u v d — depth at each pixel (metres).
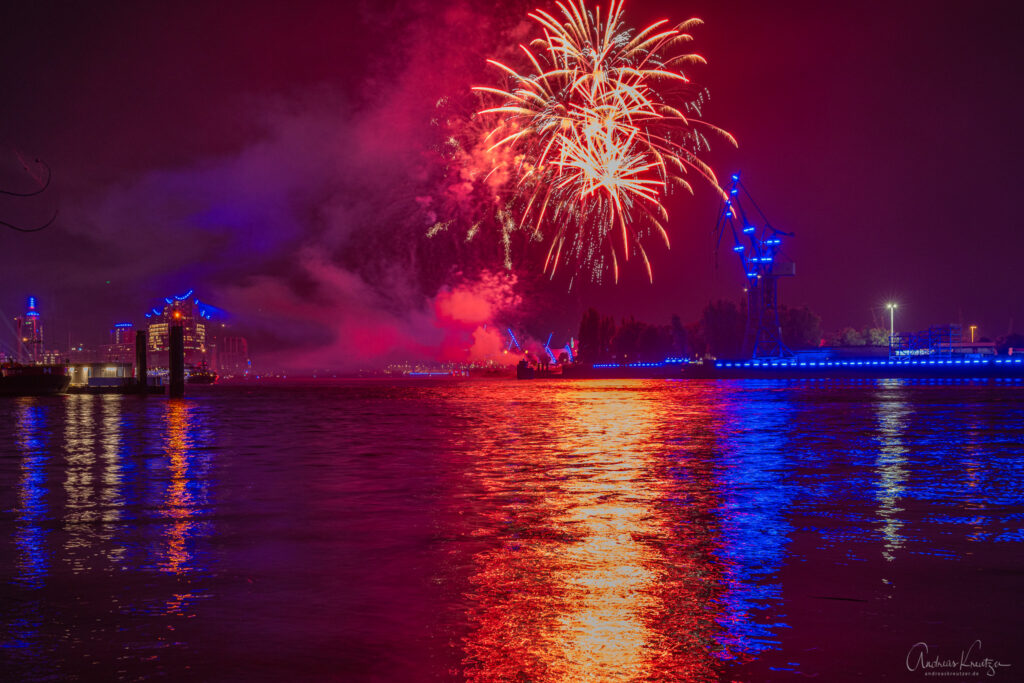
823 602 11.87
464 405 92.81
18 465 33.78
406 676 9.09
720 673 9.11
